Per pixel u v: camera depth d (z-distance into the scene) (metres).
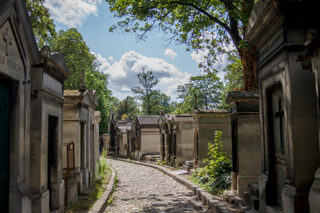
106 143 40.50
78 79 26.27
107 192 10.66
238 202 7.90
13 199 4.71
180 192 11.71
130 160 28.72
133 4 11.38
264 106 6.20
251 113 9.41
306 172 4.67
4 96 4.65
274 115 5.92
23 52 5.10
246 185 9.02
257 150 9.24
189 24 12.23
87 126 11.92
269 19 5.35
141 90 48.28
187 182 12.81
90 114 12.57
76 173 9.91
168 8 11.74
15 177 4.78
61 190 6.96
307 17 4.84
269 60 5.74
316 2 4.73
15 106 4.91
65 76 7.56
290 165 4.84
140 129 27.66
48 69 6.09
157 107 48.91
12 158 4.79
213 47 13.64
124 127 39.12
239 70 16.58
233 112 9.70
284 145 5.42
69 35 26.27
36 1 13.47
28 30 5.16
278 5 4.73
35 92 5.75
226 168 11.15
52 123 6.98
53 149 6.88
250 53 11.37
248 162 9.17
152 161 24.94
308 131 4.74
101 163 17.67
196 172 13.94
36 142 5.72
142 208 8.94
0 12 4.14
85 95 10.74
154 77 48.47
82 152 11.09
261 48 6.29
